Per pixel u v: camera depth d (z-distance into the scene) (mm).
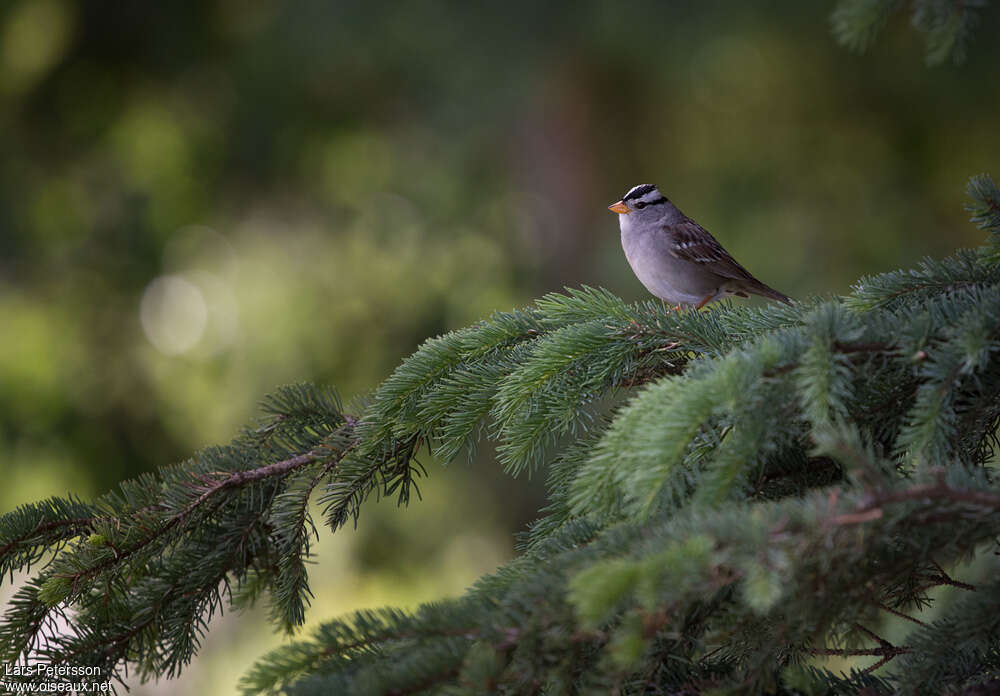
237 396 13742
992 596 2959
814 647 3221
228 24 14406
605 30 11812
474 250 14742
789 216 12609
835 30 3527
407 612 2891
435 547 12836
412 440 4504
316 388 5094
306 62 13414
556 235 14242
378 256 14883
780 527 2414
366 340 14500
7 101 13953
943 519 2557
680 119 13609
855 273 12008
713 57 11938
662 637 2816
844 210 12406
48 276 13695
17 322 13141
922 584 3312
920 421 2920
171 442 13281
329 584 12062
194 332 14219
